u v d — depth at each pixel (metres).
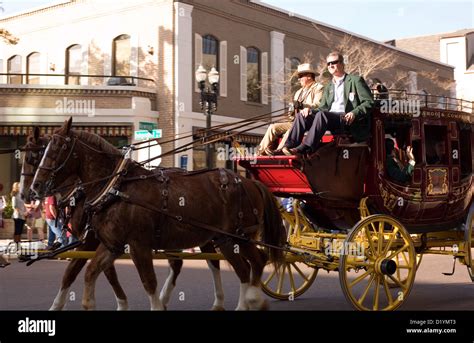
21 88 22.08
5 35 23.52
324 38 28.27
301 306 9.16
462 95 33.00
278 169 8.59
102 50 24.62
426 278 12.21
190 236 7.59
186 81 22.97
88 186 7.47
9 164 22.80
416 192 9.17
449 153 9.82
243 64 25.06
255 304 7.98
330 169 8.42
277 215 8.44
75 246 7.65
